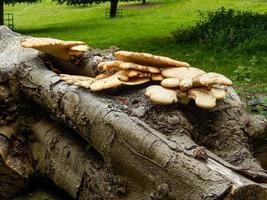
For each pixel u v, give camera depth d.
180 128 2.01
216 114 2.16
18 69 2.52
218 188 1.67
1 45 2.77
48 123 2.50
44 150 2.46
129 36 9.05
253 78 4.68
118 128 1.96
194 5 13.05
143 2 15.54
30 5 18.83
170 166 1.80
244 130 2.18
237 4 12.29
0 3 11.69
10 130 2.54
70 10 16.31
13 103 2.55
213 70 5.59
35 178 2.54
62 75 2.41
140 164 1.90
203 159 1.79
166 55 6.77
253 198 1.69
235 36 6.69
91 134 2.09
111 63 2.22
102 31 10.20
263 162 2.37
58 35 10.19
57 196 2.50
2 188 2.52
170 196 1.80
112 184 2.03
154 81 2.22
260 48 6.29
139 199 1.92
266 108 2.69
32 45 2.41
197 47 6.91
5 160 2.46
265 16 7.79
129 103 2.14
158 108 2.07
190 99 2.12
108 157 2.03
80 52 2.53
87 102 2.13
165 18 11.48
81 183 2.18
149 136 1.89
